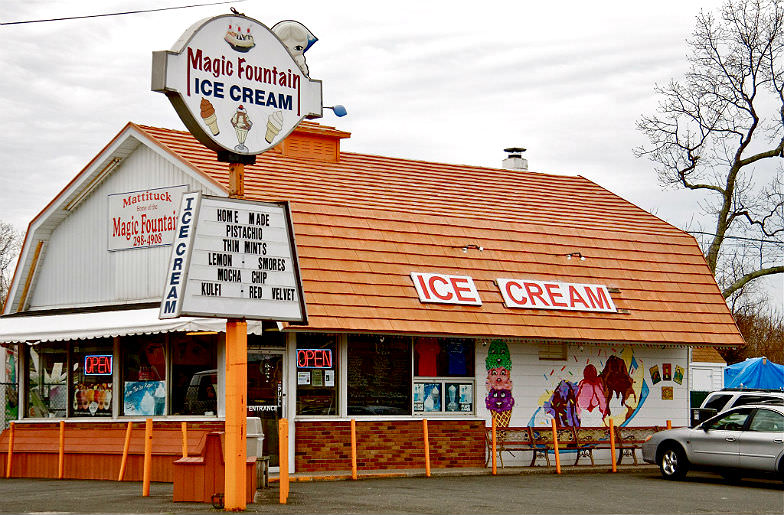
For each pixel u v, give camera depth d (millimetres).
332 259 22188
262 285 15773
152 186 23391
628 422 26797
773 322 67438
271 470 21656
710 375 36750
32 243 25422
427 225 24328
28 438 23594
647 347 27359
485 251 24812
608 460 26531
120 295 23750
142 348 22875
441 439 23844
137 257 23469
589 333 25156
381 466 22891
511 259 25141
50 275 25547
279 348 22109
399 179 27734
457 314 23359
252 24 16625
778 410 21016
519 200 28781
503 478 22484
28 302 25984
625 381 26891
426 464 22516
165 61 15586
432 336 22984
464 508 16328
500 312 24094
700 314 27344
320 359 22547
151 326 21156
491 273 24531
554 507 16781
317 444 22141
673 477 22203
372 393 23109
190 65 15844
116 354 23141
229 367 15539
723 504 17719
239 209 15703
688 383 27891
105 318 22578
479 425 24438
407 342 23719
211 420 21406
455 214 25531
